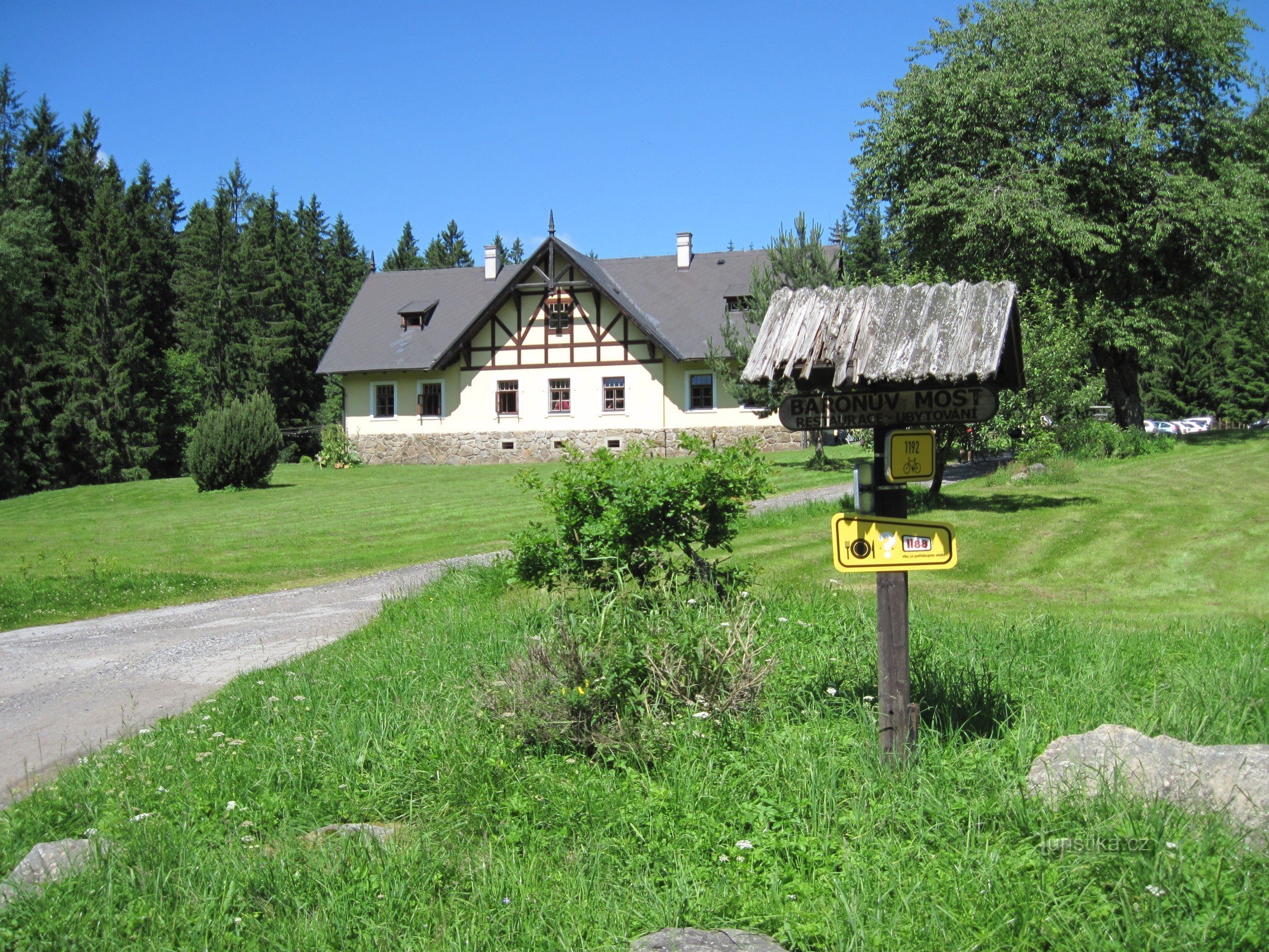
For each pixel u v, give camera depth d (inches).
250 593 581.3
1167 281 1048.2
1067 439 808.3
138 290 2089.1
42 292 1889.8
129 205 2352.4
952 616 338.6
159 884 162.6
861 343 197.0
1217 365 2251.5
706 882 158.4
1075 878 144.7
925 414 195.2
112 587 584.1
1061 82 923.4
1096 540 538.9
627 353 1430.9
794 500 769.6
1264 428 1375.5
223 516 944.3
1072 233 896.3
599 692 219.8
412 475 1282.0
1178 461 929.5
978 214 903.7
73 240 2105.1
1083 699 225.1
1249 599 403.9
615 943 141.3
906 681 195.8
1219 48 997.2
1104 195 951.0
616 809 187.5
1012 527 581.9
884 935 136.6
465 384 1493.6
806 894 150.8
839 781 189.5
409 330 1568.7
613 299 1380.4
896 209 1037.8
